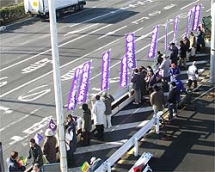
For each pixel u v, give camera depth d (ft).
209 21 96.99
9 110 73.72
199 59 91.97
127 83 72.43
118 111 70.74
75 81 60.18
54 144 53.26
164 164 55.67
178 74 74.59
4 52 105.29
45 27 127.85
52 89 81.71
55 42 43.52
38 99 77.71
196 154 57.67
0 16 131.34
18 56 101.86
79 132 61.98
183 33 112.68
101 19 134.21
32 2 134.72
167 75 76.02
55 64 44.16
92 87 81.30
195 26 96.43
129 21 129.90
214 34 77.05
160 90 64.39
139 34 114.93
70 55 100.32
